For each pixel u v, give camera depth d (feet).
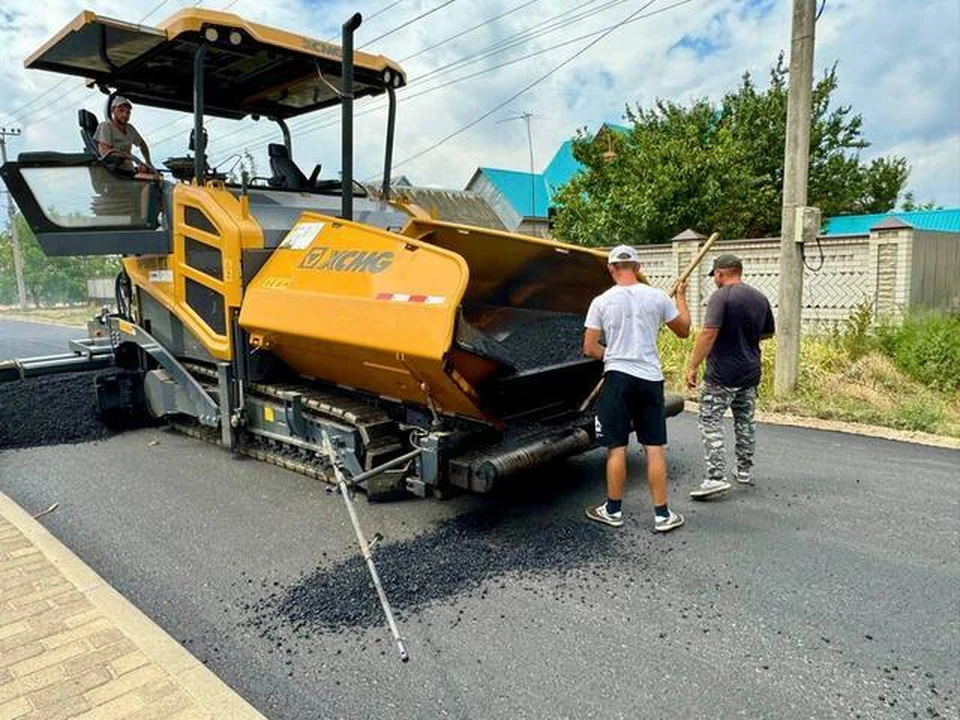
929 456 18.71
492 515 14.82
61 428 22.58
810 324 36.45
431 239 15.43
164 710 8.16
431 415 15.19
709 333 15.02
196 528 14.38
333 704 8.64
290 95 22.41
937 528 13.69
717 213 54.08
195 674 8.89
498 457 13.76
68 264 128.47
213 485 17.07
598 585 11.60
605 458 18.90
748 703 8.47
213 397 19.44
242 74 20.68
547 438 14.88
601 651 9.66
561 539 13.48
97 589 11.20
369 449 15.08
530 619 10.57
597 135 65.41
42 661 9.18
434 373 13.24
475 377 13.76
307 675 9.25
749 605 10.82
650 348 13.69
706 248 15.80
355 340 14.01
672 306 14.01
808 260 36.29
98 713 8.10
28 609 10.57
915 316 31.50
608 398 13.75
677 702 8.52
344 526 14.33
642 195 53.88
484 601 11.14
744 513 14.66
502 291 18.04
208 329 18.89
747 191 55.42
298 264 16.20
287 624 10.57
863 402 25.30
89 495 16.55
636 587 11.50
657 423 13.73
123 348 23.73
